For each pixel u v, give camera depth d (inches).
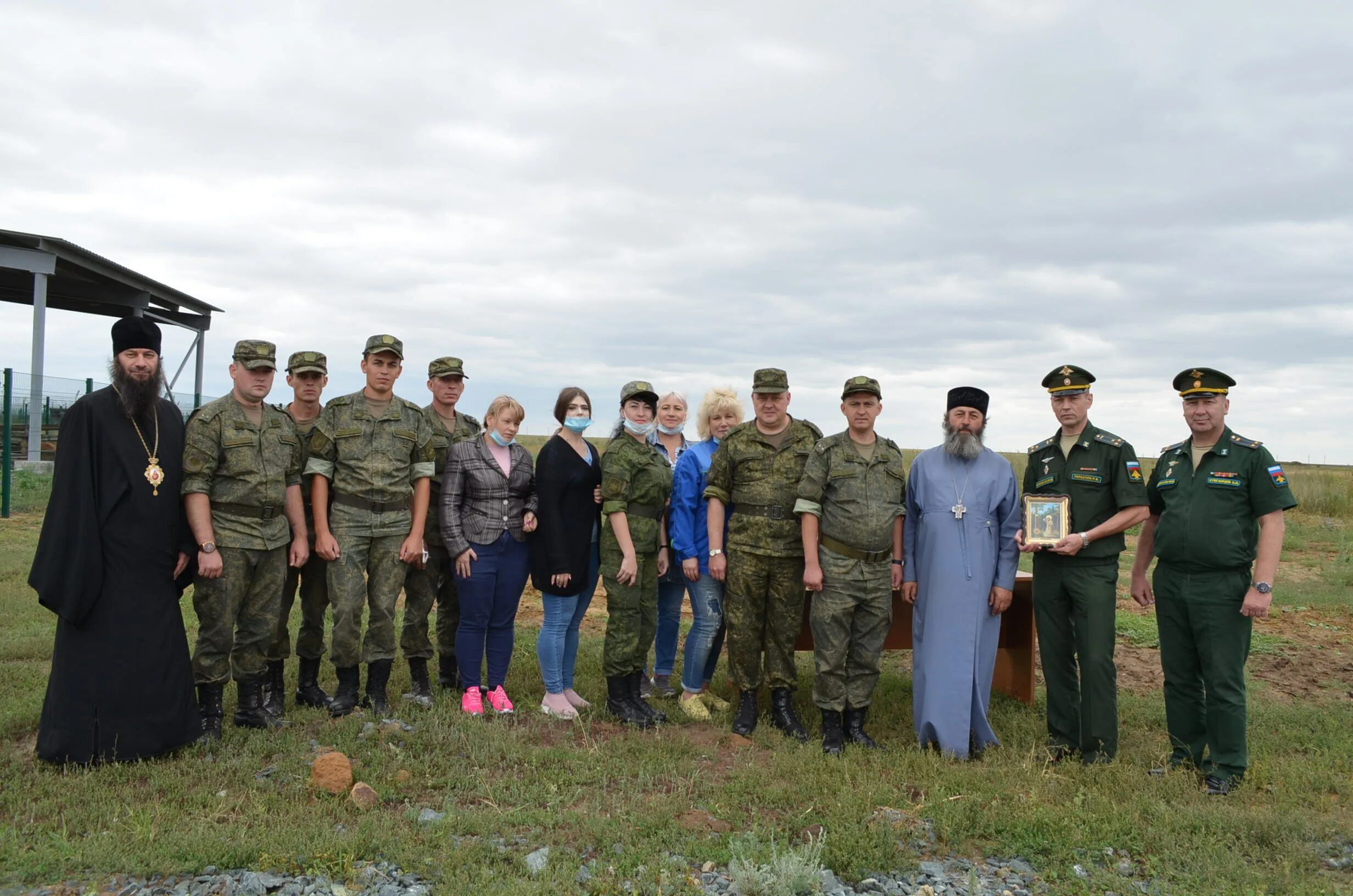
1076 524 213.3
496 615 235.5
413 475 228.4
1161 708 260.5
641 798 179.2
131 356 195.3
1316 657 321.1
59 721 186.5
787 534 223.9
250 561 207.5
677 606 267.4
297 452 218.7
